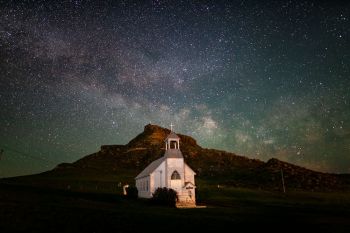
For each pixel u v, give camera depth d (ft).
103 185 264.72
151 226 75.56
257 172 378.32
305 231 74.90
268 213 114.83
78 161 489.67
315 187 290.15
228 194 209.26
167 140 162.09
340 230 76.74
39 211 90.58
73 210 96.89
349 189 290.15
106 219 82.58
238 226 79.77
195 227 76.07
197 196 191.31
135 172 396.98
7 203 105.50
